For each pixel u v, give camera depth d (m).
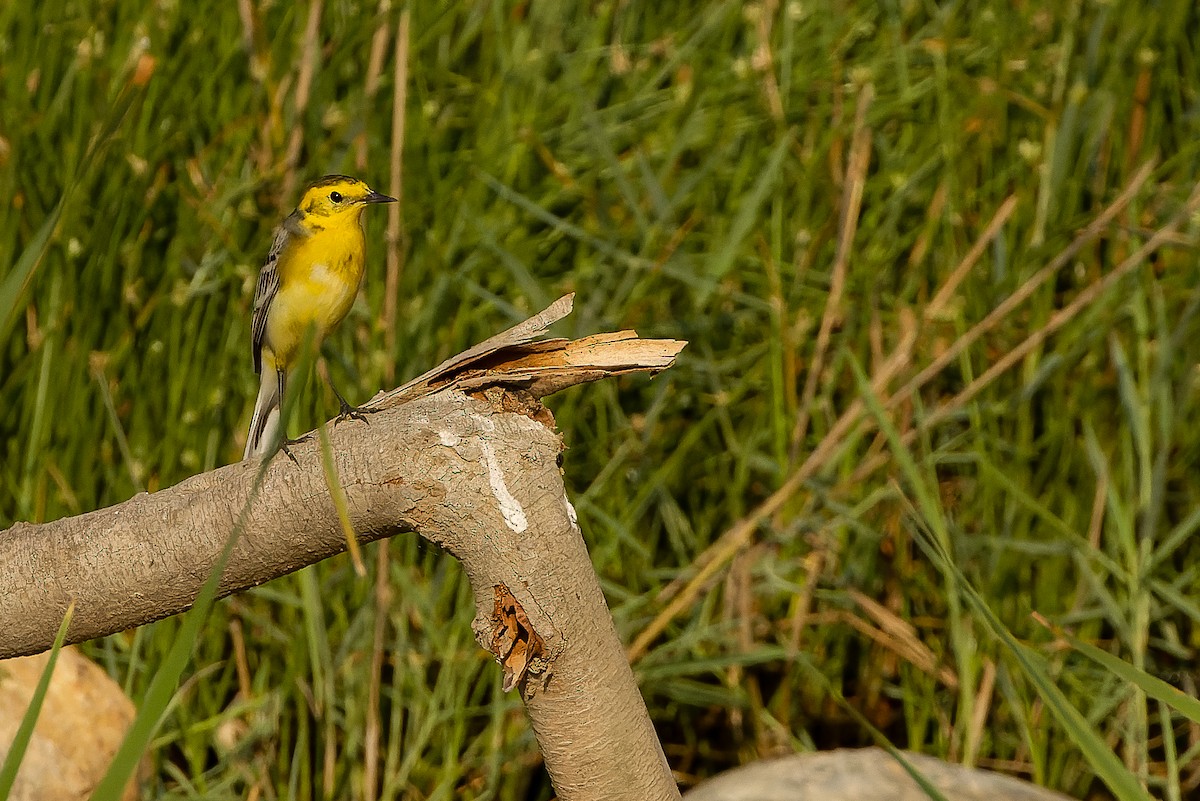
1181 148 9.55
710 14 9.87
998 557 8.59
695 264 9.19
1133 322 9.12
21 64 9.55
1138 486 8.80
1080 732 3.85
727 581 8.79
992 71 9.71
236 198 9.06
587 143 9.55
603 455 8.94
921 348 9.07
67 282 8.71
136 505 4.46
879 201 9.36
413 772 8.23
